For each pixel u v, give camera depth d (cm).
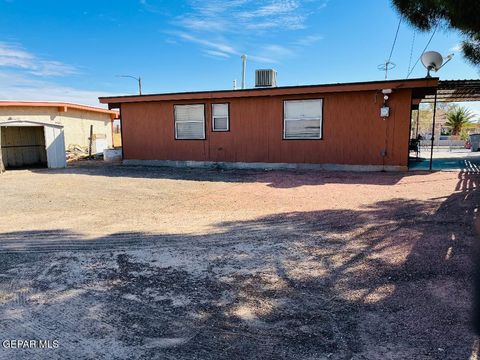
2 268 345
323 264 340
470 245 376
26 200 712
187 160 1281
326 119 1076
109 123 2177
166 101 1284
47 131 1341
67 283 308
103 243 419
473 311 245
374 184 806
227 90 1159
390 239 408
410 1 632
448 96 1400
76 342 221
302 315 249
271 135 1151
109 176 1062
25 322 246
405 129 994
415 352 204
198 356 205
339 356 202
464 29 623
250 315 251
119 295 284
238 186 834
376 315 246
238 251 382
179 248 396
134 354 207
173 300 274
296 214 546
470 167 1073
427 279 298
